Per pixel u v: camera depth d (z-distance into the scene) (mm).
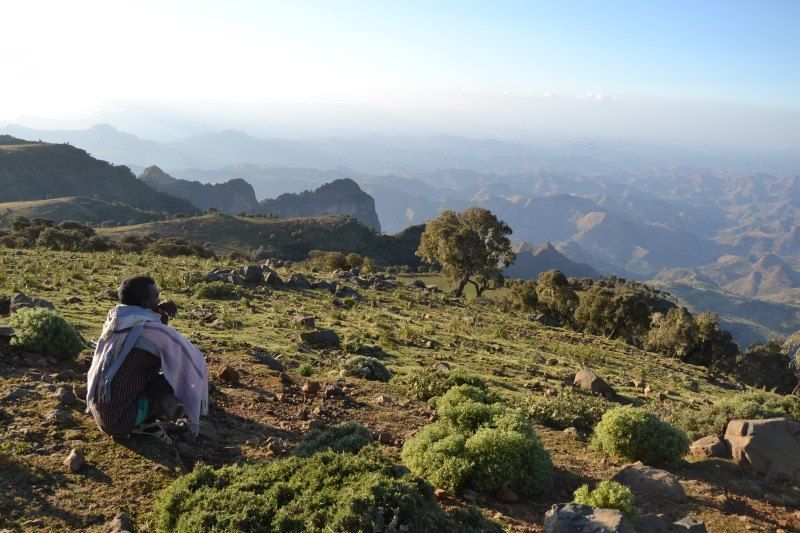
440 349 24781
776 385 81938
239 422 9812
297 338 20469
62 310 18469
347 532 5184
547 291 88375
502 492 8836
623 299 80750
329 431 9164
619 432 11875
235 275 32938
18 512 5773
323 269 71375
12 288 21297
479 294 90062
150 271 32094
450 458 9031
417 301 41406
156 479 6934
